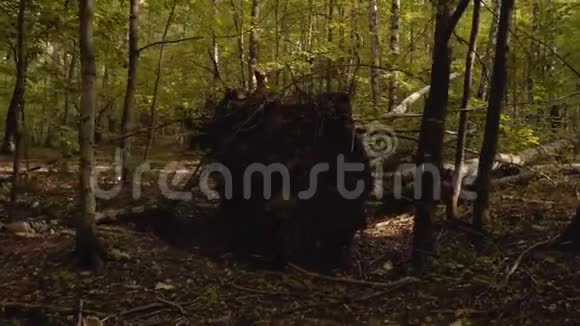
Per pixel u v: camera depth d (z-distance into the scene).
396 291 5.61
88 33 5.98
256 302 5.42
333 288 5.71
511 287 5.39
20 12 7.82
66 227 7.52
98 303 5.32
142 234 7.14
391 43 13.56
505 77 6.59
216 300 5.40
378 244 7.37
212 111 7.71
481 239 6.56
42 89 12.31
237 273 6.07
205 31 12.70
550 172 9.64
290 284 5.77
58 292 5.51
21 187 9.64
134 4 9.77
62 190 9.66
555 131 11.32
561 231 6.73
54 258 6.21
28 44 9.02
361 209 6.64
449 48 5.98
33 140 16.47
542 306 4.97
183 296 5.49
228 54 14.70
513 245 6.39
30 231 7.20
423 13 15.12
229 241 6.80
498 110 6.66
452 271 5.83
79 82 10.98
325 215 6.50
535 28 11.93
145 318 5.10
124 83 13.61
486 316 4.95
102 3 11.23
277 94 6.83
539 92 10.06
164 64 14.14
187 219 7.44
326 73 7.48
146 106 13.35
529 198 8.59
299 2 16.23
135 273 5.93
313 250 6.48
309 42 15.02
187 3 11.73
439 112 6.00
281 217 6.38
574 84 10.81
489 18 14.19
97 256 6.03
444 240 6.70
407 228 7.91
